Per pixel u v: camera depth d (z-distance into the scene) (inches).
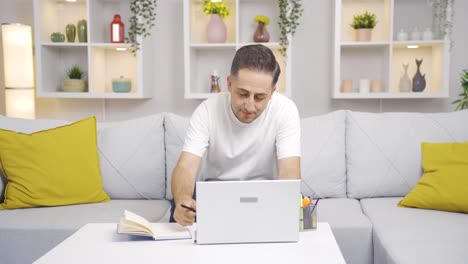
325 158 92.3
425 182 82.5
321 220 76.1
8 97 124.8
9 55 123.4
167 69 137.1
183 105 137.7
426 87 130.8
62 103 140.1
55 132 88.6
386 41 121.7
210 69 136.1
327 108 134.5
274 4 131.7
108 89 138.2
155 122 95.7
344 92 126.0
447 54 118.8
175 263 43.6
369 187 90.9
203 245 48.9
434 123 92.7
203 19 134.5
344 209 82.5
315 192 91.9
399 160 90.7
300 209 53.5
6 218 76.5
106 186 92.7
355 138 93.4
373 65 131.5
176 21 135.6
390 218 75.2
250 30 133.6
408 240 64.1
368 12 130.9
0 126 90.7
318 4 132.0
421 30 128.4
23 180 83.7
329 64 133.2
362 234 73.5
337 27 121.2
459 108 130.4
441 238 64.1
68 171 85.9
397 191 90.7
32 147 85.3
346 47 129.8
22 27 123.9
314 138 93.5
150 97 135.5
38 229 73.6
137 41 123.3
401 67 131.6
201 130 65.1
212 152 67.7
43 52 127.3
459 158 81.9
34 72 140.9
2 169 85.4
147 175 93.2
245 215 49.2
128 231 51.3
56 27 135.3
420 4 128.0
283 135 64.1
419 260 56.6
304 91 134.6
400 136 92.0
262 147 66.5
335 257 44.9
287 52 121.2
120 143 94.1
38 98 140.3
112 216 78.5
